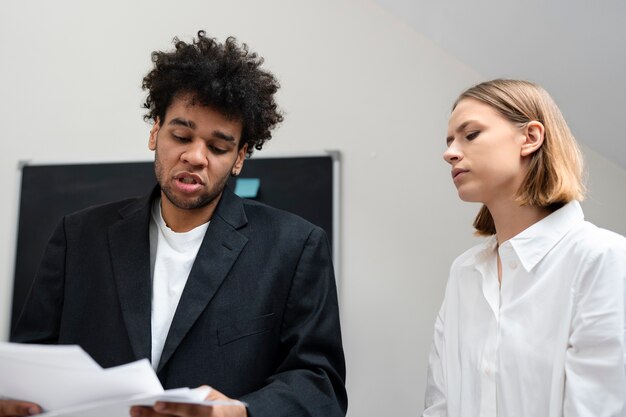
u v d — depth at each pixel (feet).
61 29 7.56
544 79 5.96
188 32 7.30
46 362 2.68
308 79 6.95
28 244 7.06
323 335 3.80
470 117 3.87
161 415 2.96
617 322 3.32
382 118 6.75
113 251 3.92
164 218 4.02
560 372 3.40
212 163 3.72
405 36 6.85
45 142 7.32
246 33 7.17
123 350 3.67
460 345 3.98
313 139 6.82
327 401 3.57
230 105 3.71
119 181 7.07
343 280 6.53
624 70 5.19
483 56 6.34
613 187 6.17
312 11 7.09
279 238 4.02
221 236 3.92
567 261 3.61
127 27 7.45
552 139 3.80
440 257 6.43
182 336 3.60
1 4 7.72
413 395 6.24
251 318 3.77
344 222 6.63
